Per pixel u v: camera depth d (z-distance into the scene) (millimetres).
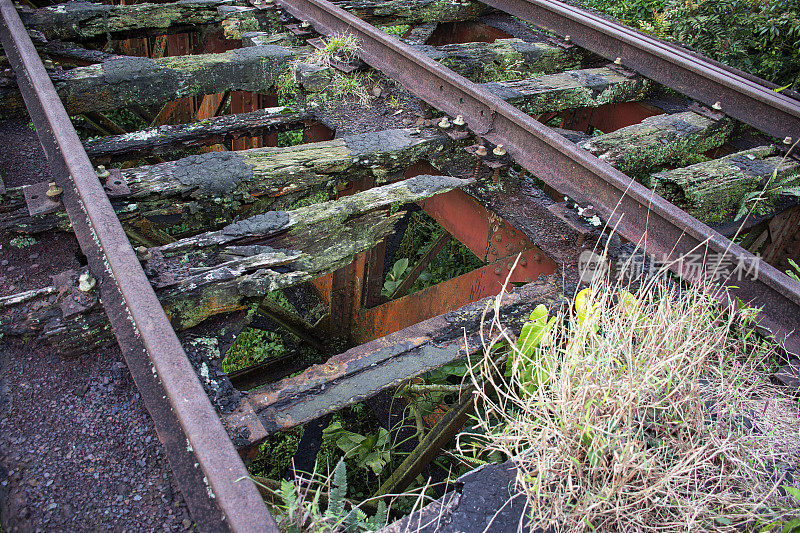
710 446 1834
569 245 2818
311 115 3768
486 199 3125
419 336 2326
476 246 3465
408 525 1627
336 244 2570
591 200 2887
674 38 6156
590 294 2180
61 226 2504
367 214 2689
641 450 1755
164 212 2682
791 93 3988
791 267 3762
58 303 2068
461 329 2385
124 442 1730
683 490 1701
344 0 5500
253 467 4496
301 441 4625
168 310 2104
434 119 3533
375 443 3732
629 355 1901
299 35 4703
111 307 1986
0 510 1537
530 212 3012
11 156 3006
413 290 6355
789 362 2174
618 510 1599
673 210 2559
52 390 1880
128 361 1837
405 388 3629
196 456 1509
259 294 2295
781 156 3633
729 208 3359
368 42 4227
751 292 2365
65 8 4586
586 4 6891
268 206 2969
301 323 4430
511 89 3982
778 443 1910
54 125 2748
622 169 3506
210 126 3539
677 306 2164
